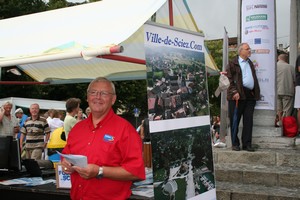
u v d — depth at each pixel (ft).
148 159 15.53
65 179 11.78
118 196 9.59
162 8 12.77
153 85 10.19
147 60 10.10
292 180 17.75
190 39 12.01
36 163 13.89
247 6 23.21
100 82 9.80
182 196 10.86
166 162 10.36
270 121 22.70
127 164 9.31
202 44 12.65
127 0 11.77
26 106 50.93
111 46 9.04
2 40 12.52
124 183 9.62
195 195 11.44
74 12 12.82
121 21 10.56
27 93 83.82
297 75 24.31
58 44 10.44
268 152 20.16
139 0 11.52
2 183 12.69
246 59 20.83
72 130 10.25
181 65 11.43
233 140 21.15
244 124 21.02
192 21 13.78
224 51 24.40
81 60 17.16
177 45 11.35
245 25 23.40
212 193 12.28
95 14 11.85
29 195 12.35
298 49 34.58
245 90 20.59
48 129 27.32
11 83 18.84
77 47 9.75
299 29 34.83
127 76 18.60
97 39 9.90
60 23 12.25
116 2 11.95
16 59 10.35
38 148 26.61
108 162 9.36
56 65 18.12
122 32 9.83
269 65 22.85
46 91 89.61
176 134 10.87
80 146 9.75
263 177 18.33
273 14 23.03
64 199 11.79
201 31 13.71
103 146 9.43
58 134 22.99
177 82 11.19
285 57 27.99
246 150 20.94
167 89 10.72
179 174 10.82
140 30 12.78
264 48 22.89
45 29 12.22
